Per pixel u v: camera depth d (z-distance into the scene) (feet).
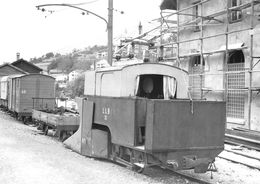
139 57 73.72
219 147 28.84
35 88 75.77
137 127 28.37
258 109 50.21
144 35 81.76
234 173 32.24
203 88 60.59
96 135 35.81
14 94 80.12
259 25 50.44
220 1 58.85
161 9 78.13
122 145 29.86
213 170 29.17
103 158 35.55
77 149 38.86
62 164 32.42
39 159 34.35
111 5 67.41
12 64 192.85
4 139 46.73
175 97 32.32
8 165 31.55
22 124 71.97
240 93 54.29
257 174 32.17
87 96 37.60
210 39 61.26
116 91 31.76
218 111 28.84
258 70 48.19
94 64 46.73
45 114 55.88
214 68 59.82
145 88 32.53
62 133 49.24
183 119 27.25
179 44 70.44
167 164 27.09
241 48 52.01
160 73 31.94
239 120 53.57
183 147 27.25
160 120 26.35
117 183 26.45
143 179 27.91
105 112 33.19
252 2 48.24
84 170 30.32
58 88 186.29
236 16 55.93
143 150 26.84
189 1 67.46
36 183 26.04
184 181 27.99
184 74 32.91
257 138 44.27
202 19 59.88
